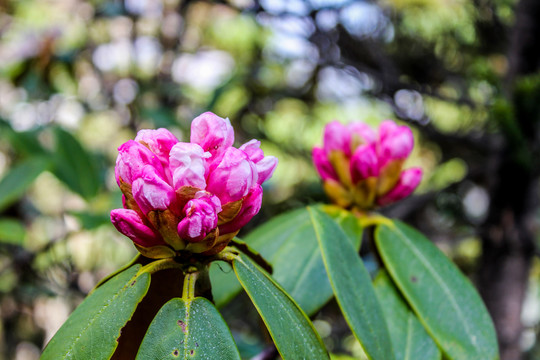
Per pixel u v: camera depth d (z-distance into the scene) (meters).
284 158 1.22
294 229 0.55
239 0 0.88
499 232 0.89
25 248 1.01
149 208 0.43
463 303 0.51
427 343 0.51
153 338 0.41
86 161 0.80
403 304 0.52
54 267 0.92
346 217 0.55
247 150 0.45
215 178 0.44
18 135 0.88
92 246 0.93
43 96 1.11
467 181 1.08
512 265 0.90
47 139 1.08
